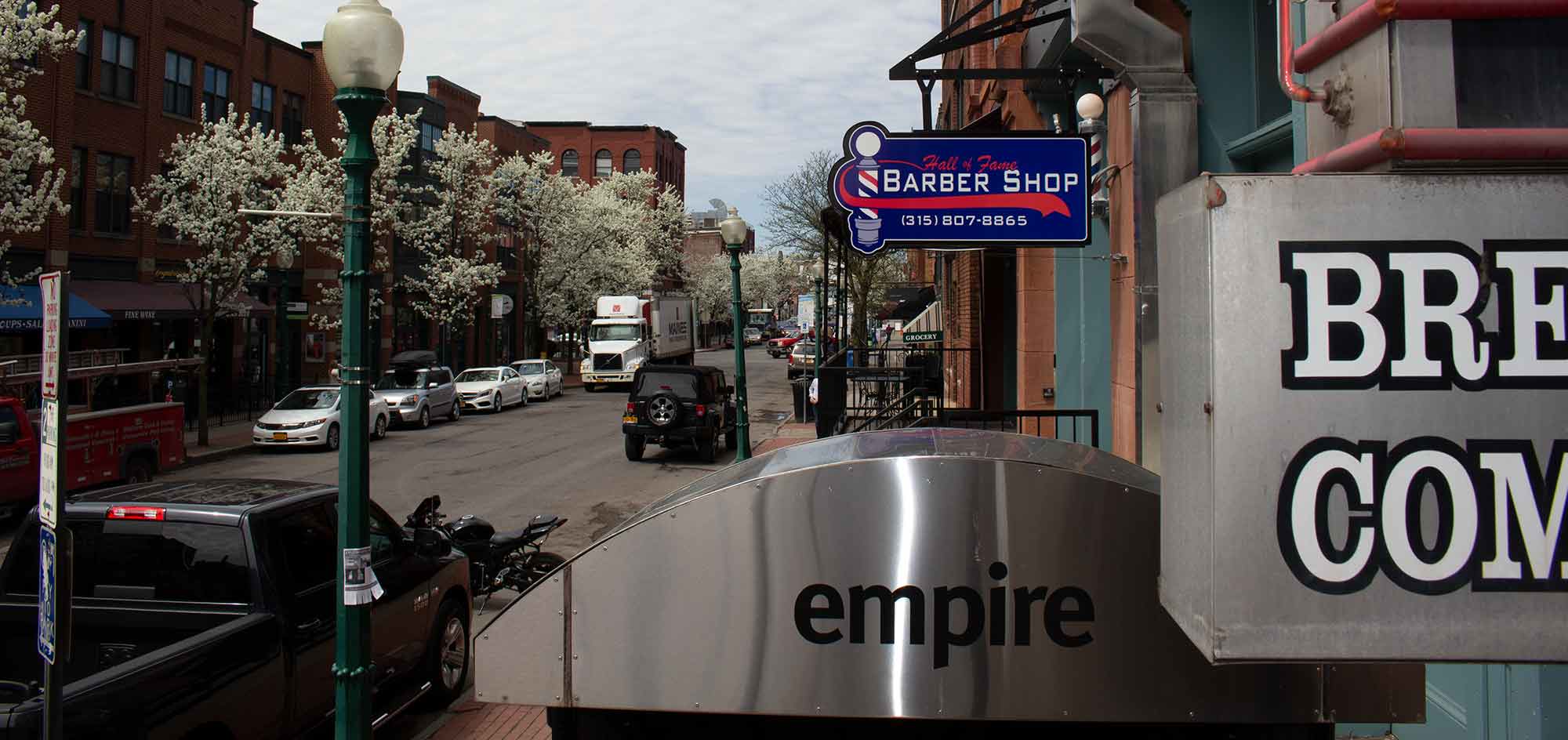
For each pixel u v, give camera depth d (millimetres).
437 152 40250
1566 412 1935
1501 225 1948
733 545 2742
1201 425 2016
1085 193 6320
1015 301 14445
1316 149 2572
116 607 5109
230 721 4695
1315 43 2432
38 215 17094
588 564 2799
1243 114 7387
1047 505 2688
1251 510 1952
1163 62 5234
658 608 2770
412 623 6578
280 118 33344
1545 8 2090
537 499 15836
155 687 4266
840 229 9406
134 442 15219
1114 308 8445
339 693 4418
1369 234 1958
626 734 2889
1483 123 2096
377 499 15680
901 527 2697
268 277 33875
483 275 39031
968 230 6375
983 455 2812
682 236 83125
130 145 26875
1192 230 2055
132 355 27891
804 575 2717
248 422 28031
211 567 5176
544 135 82875
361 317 4543
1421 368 1946
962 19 7203
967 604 2691
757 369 60500
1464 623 1938
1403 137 2053
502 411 33875
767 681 2729
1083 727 2811
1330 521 1953
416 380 28625
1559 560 1934
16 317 22188
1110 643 2668
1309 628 1951
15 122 16594
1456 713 4055
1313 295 1955
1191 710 2658
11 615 5121
